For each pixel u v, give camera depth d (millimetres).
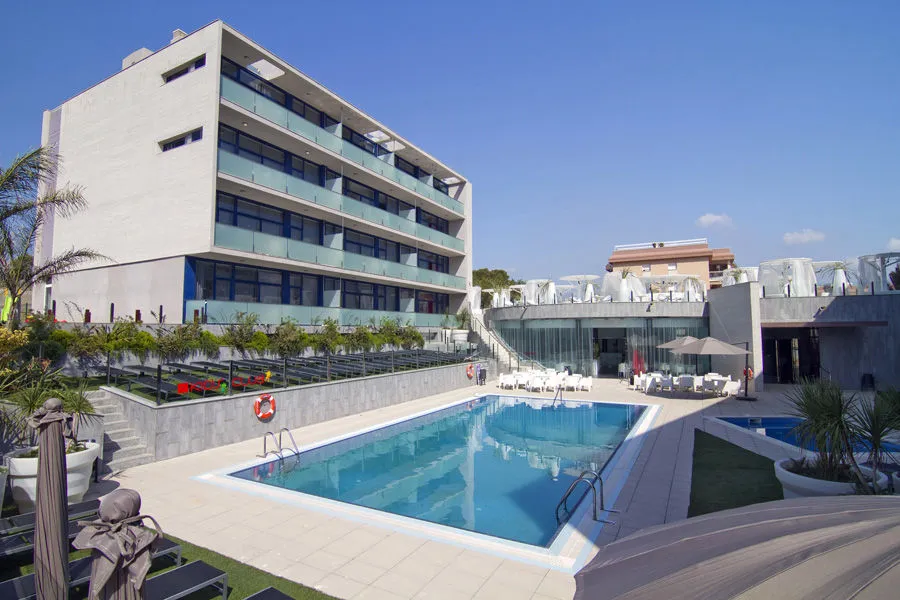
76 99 23984
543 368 31250
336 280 27516
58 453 4691
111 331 15992
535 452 13961
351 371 19938
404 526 7898
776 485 9688
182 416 12312
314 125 25062
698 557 2787
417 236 33531
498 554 6871
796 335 27844
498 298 39531
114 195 22188
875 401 7551
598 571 3158
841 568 2256
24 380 10109
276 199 23141
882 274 25141
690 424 16391
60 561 4570
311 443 13734
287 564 6516
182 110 20266
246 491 9586
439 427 17406
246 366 17734
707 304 28391
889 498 3051
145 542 3938
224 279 21562
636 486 9812
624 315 29562
